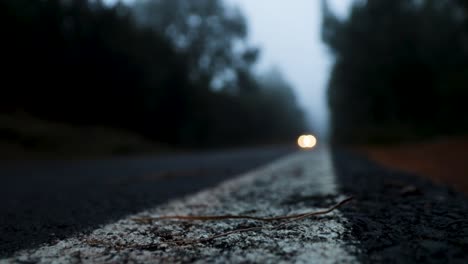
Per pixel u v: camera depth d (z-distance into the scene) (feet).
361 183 11.60
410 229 5.25
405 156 28.99
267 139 189.67
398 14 63.41
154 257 4.41
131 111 63.05
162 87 73.10
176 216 6.92
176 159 36.09
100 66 53.42
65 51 48.65
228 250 4.61
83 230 6.04
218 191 11.30
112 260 4.33
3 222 6.83
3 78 43.04
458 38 64.34
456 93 54.65
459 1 53.78
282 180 13.85
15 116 42.55
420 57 63.21
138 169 22.98
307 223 6.02
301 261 4.02
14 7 43.09
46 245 5.10
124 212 7.79
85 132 49.44
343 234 5.14
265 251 4.49
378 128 76.48
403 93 65.36
